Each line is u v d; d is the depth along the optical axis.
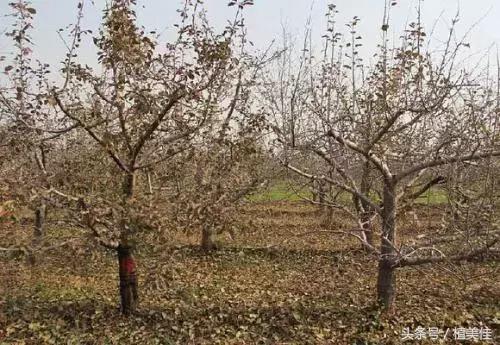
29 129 6.77
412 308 7.99
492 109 7.17
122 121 6.68
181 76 6.50
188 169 7.46
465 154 6.72
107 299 8.27
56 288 8.98
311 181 7.56
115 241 6.55
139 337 6.75
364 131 7.50
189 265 11.14
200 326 7.14
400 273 10.27
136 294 7.54
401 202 7.90
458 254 6.77
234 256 12.10
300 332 7.01
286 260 11.88
